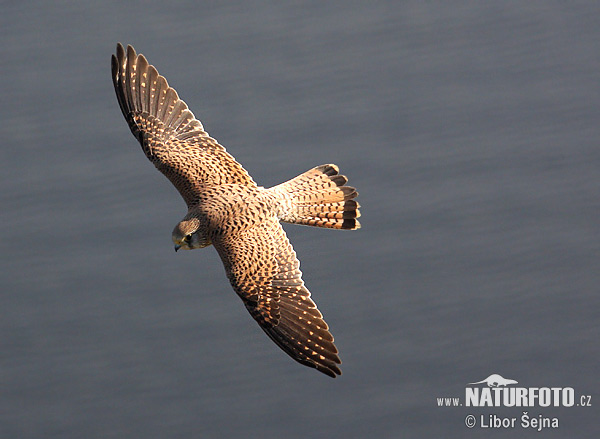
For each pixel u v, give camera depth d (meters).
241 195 14.79
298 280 14.20
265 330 13.95
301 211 15.23
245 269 14.09
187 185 15.10
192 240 14.41
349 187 15.47
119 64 16.02
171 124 15.71
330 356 13.71
